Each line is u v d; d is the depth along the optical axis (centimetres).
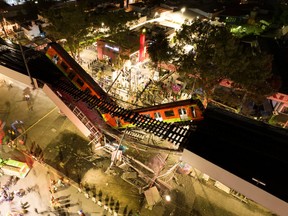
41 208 1580
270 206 904
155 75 3011
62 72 1947
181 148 1276
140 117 1527
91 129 1761
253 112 2575
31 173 1814
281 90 2464
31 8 4856
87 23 3106
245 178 931
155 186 1702
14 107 2503
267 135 1180
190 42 2438
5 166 1772
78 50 3331
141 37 3011
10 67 1859
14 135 2141
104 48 3506
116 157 1788
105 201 1644
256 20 5097
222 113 1343
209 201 1670
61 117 2389
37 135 2159
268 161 1022
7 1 5366
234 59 1977
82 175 1820
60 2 5050
